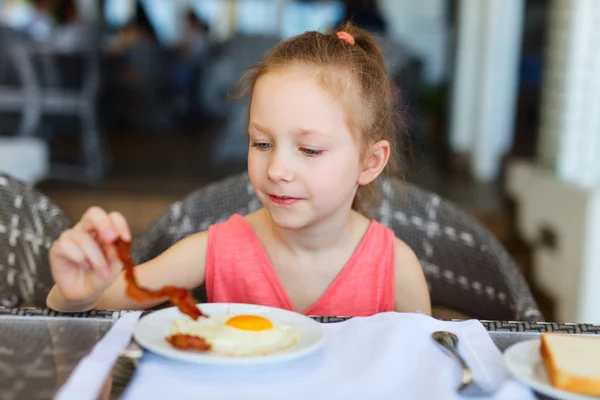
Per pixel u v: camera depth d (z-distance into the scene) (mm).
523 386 686
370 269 1189
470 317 1369
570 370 664
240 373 698
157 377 680
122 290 1096
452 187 4457
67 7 7551
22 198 1284
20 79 4848
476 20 4875
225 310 845
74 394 625
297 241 1164
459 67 5008
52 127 5738
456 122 5078
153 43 7547
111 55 7242
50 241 1259
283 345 748
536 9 8469
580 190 2619
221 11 8836
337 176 1016
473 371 711
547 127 3146
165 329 784
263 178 1012
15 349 738
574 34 2836
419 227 1391
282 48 1101
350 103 1030
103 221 780
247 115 1177
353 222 1208
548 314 2840
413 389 681
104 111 7230
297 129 987
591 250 2518
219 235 1212
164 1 9039
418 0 8102
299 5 8594
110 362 688
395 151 1327
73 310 919
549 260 2893
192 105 7953
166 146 6176
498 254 1316
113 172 4762
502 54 4676
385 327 810
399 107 1360
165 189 4328
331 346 770
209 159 5531
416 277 1223
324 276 1190
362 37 1233
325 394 664
